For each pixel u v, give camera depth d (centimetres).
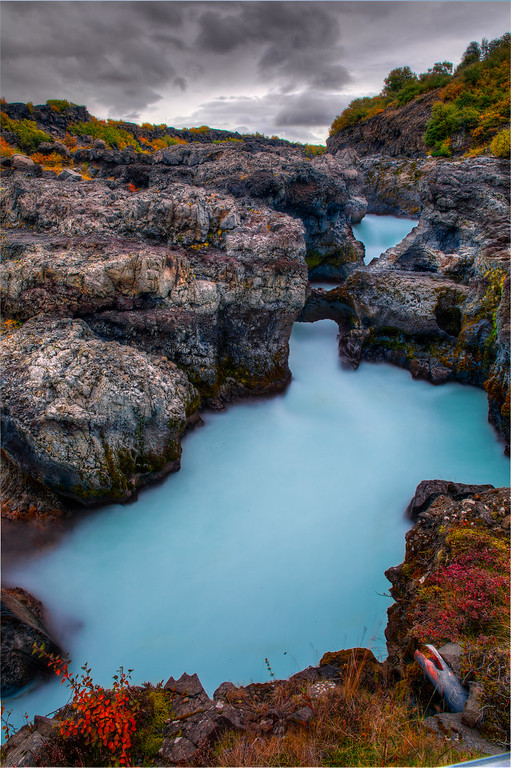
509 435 1738
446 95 4931
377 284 2339
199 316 1780
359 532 1494
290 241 1928
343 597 1297
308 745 643
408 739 633
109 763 671
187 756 670
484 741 635
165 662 1141
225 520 1512
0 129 5203
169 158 3600
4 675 983
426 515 1153
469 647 748
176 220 1955
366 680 826
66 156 4672
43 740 686
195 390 1766
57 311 1636
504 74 4644
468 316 2092
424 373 2191
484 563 909
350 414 2036
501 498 1092
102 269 1630
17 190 2278
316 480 1684
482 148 3978
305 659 1151
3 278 1700
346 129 6906
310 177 3052
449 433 1917
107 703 716
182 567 1362
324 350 2483
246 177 2845
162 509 1517
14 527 1326
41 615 1181
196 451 1742
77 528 1397
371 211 4753
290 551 1423
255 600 1285
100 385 1343
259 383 1983
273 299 1892
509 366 1703
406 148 5466
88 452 1315
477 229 2472
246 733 701
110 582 1313
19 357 1434
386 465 1758
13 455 1359
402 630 922
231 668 1130
